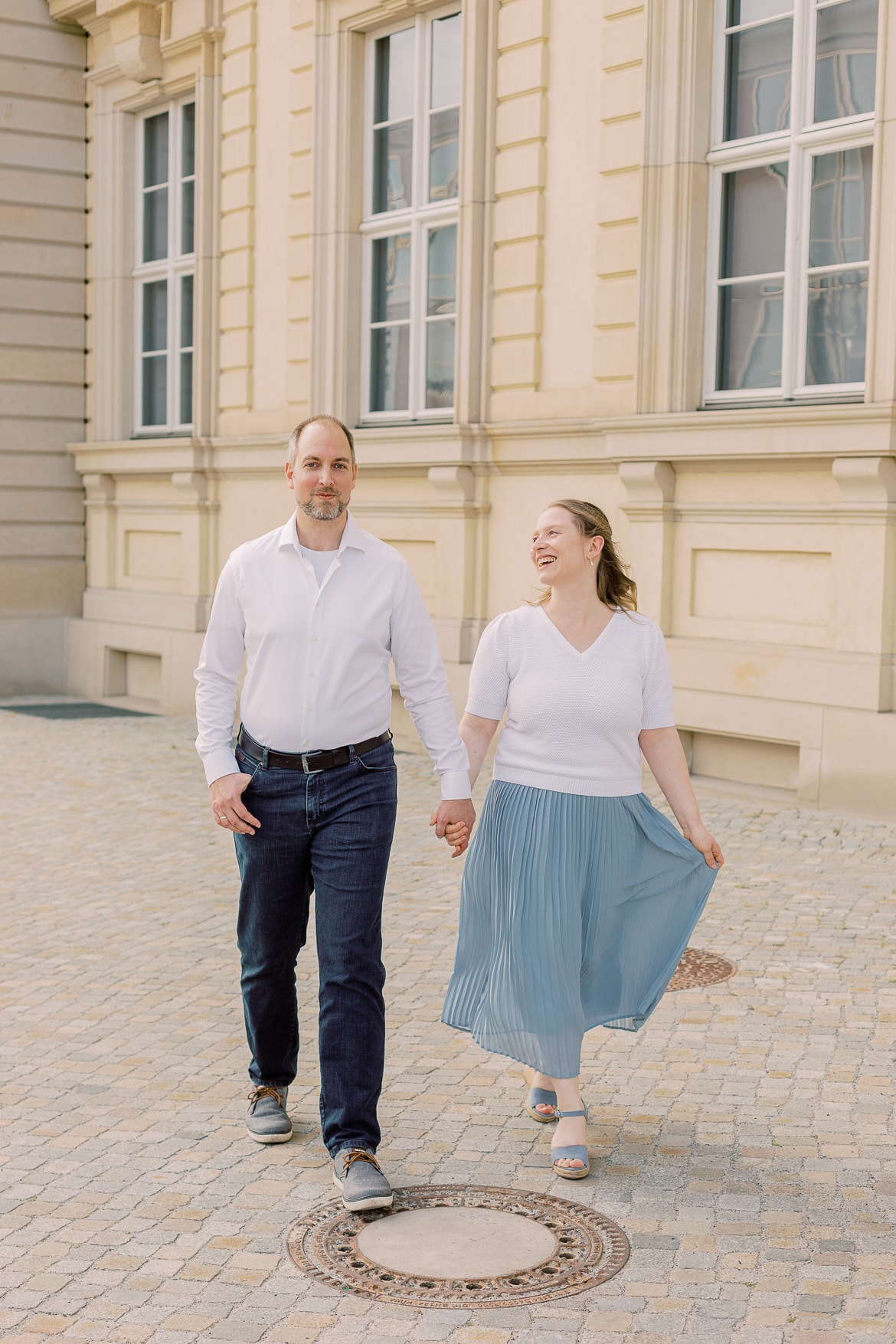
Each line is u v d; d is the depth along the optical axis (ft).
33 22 48.19
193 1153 12.73
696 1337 9.62
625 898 12.77
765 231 29.12
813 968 17.67
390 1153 12.66
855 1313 9.89
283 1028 13.08
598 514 12.87
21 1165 12.49
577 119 31.63
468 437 33.86
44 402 49.32
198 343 44.04
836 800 26.58
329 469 12.27
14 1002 16.97
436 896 21.45
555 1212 11.51
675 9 29.27
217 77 43.24
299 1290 10.35
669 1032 15.52
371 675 12.45
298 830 12.41
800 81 28.14
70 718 43.83
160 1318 9.96
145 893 22.30
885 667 25.94
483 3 33.60
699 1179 12.08
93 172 49.03
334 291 39.06
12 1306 10.12
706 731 29.12
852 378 27.68
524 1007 12.29
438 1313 10.00
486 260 33.96
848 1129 13.02
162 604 45.44
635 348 30.22
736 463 28.30
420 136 37.06
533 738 12.70
